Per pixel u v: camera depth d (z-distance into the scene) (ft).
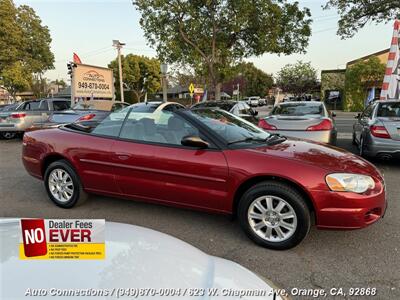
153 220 13.73
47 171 15.31
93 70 58.44
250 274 5.96
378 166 23.36
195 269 5.62
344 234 12.12
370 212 10.52
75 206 15.08
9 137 45.03
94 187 14.19
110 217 14.10
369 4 53.47
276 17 46.85
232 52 53.83
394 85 31.60
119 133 13.75
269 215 11.00
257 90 231.30
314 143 13.66
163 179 12.46
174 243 6.57
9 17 90.53
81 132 14.71
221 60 53.26
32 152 15.67
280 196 10.71
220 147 11.75
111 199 16.39
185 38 49.16
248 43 53.31
